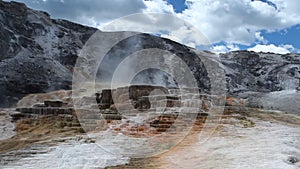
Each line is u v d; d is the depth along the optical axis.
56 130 12.20
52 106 16.09
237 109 16.14
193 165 7.40
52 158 8.17
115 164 7.68
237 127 12.35
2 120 14.76
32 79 31.12
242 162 7.39
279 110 20.69
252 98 24.70
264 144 9.40
